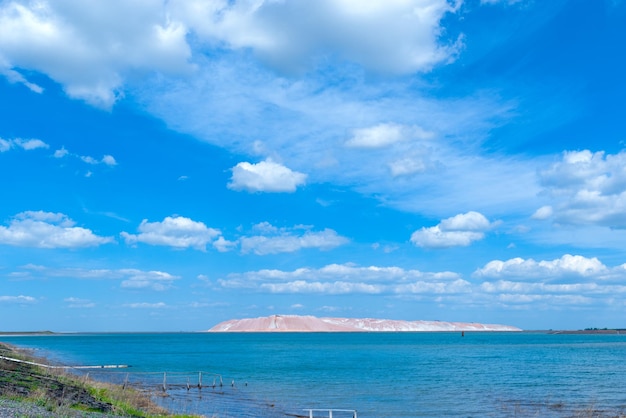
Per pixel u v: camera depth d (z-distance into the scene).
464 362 119.38
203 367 101.75
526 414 45.44
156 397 51.12
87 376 50.62
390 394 59.47
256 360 127.69
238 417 42.12
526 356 145.75
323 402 52.66
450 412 46.88
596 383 72.38
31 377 43.53
